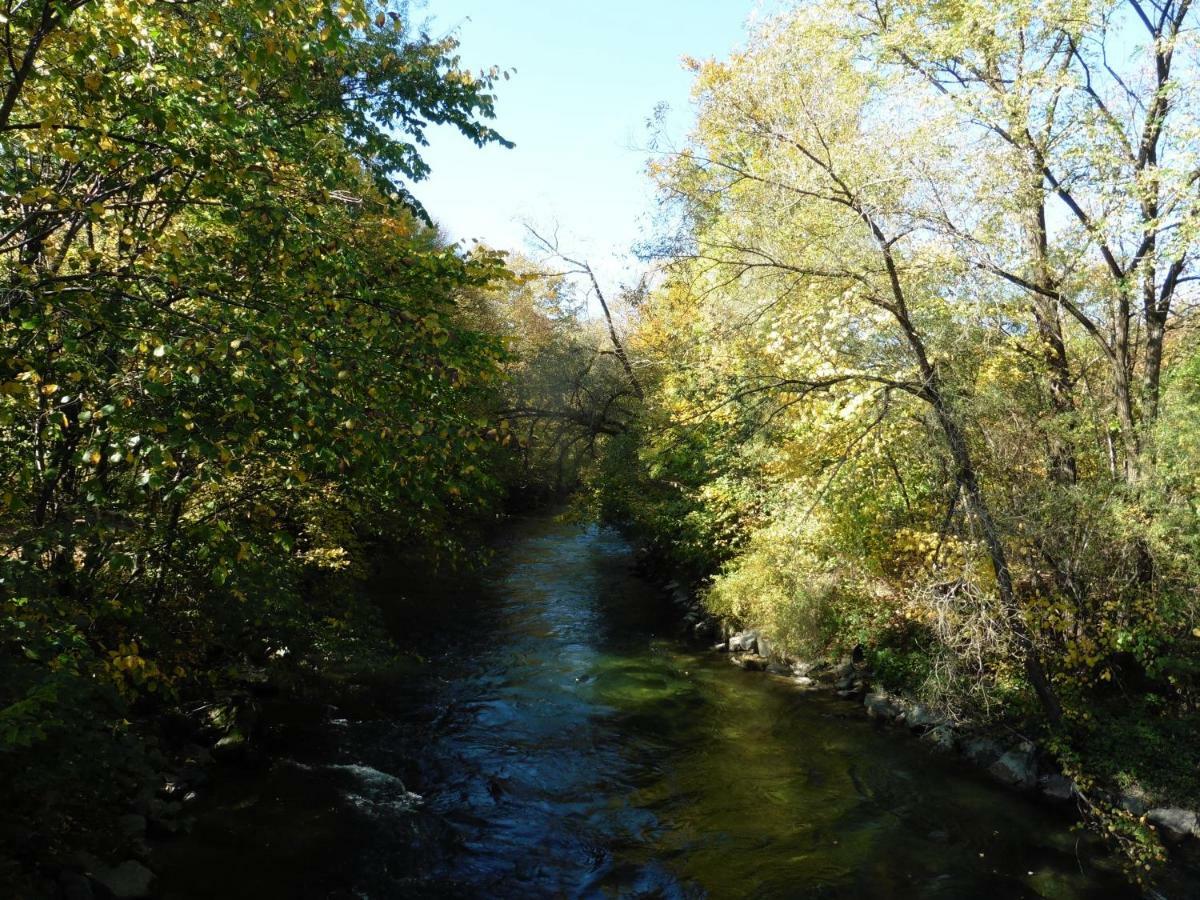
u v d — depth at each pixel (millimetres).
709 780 9586
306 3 5766
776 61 10805
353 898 6930
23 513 6762
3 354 5074
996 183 9492
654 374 21375
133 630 7926
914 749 10445
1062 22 9789
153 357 5398
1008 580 9242
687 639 15922
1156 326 10781
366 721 11094
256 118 6578
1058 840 8250
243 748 9211
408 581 19703
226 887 6879
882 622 12445
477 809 8758
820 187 9695
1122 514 9047
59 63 5574
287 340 5422
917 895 7246
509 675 13469
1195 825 8180
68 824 6461
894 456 11062
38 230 6605
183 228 7746
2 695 4996
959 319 9773
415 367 6305
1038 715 9953
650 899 7148
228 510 8375
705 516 16859
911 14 10891
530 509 37562
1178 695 9734
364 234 7777
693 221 14484
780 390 10641
